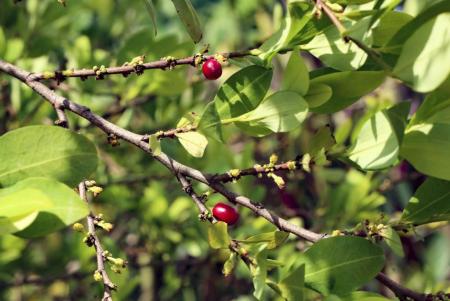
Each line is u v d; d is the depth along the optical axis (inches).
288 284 19.4
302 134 37.5
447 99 19.4
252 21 50.1
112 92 32.0
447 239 36.8
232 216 20.6
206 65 20.8
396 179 36.1
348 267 19.9
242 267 35.8
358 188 34.7
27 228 18.6
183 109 34.7
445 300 19.7
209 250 37.3
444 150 19.7
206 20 52.7
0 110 33.9
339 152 20.2
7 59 31.7
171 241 36.7
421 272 35.7
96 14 38.9
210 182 20.4
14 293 39.6
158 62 21.3
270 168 20.4
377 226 20.3
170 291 38.9
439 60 18.3
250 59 20.6
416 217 20.7
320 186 35.7
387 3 19.3
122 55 29.2
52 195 18.7
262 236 19.8
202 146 20.5
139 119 37.0
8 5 33.3
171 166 20.6
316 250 20.0
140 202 36.1
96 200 36.4
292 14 19.9
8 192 18.8
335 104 20.2
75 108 21.3
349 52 19.8
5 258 35.3
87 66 32.2
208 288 38.6
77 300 35.3
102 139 34.7
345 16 19.3
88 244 20.4
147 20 39.8
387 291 35.5
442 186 20.5
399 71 18.6
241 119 20.4
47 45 32.5
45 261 36.6
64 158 19.5
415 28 19.0
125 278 31.7
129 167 36.2
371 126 20.1
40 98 31.9
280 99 20.0
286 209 36.1
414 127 19.8
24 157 19.4
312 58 36.5
